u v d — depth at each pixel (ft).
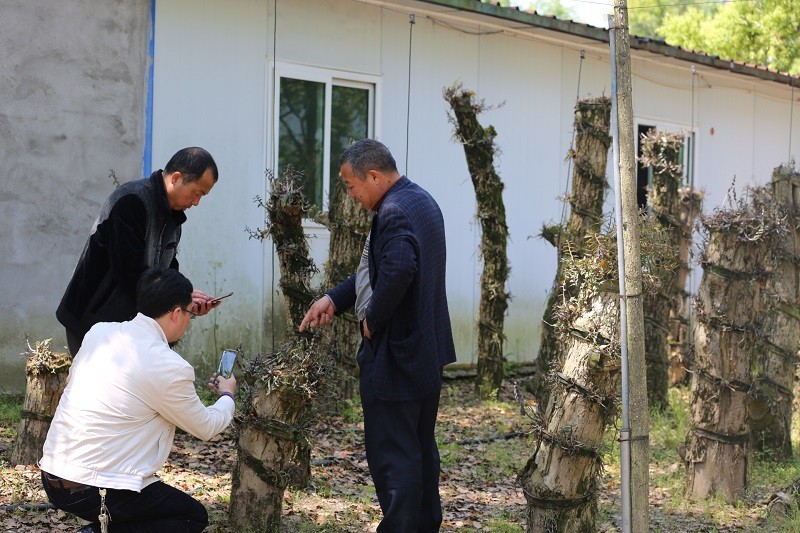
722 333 19.53
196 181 14.55
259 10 28.40
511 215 35.42
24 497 16.74
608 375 14.70
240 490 15.29
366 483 19.60
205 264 27.73
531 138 35.91
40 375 18.54
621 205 13.87
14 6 24.23
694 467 19.85
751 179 46.83
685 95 42.78
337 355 23.25
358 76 30.78
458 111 27.68
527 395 30.32
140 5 26.08
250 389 15.31
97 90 25.55
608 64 38.73
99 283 14.58
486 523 17.26
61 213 25.25
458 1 30.55
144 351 11.82
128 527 11.99
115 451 11.59
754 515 18.79
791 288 22.90
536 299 36.40
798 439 25.31
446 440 23.88
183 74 26.96
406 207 13.66
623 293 13.87
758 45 63.67
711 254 19.75
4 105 24.23
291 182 20.12
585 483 14.98
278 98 28.96
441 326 14.12
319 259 30.17
